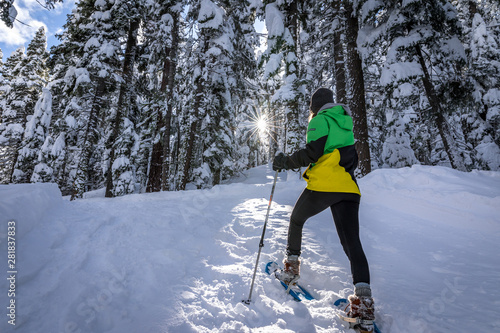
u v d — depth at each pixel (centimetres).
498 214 372
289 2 1081
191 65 1305
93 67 1385
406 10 902
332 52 1165
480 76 1400
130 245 218
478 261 257
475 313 165
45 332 122
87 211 271
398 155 1345
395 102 938
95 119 1498
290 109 1052
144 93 1669
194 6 1275
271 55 1066
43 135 1892
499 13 1573
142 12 1502
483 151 1389
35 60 2192
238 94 1603
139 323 139
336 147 179
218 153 1456
